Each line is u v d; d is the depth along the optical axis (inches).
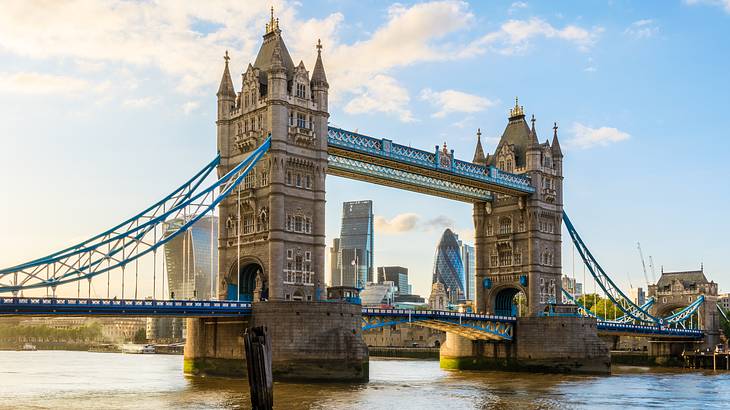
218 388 3838.6
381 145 4972.9
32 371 6200.8
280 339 4121.6
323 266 4544.8
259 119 4574.3
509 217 6195.9
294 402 3331.7
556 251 6210.6
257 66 4781.0
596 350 5708.7
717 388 4493.1
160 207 4407.0
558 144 6382.9
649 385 4670.3
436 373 5738.2
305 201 4549.7
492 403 3567.9
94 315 3715.6
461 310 6486.2
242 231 4621.1
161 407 3186.5
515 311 6402.6
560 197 6299.2
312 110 4621.1
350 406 3253.0
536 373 5733.3
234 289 4667.8
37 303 3540.8
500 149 6294.3
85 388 4173.2
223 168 4717.0
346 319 4279.0
